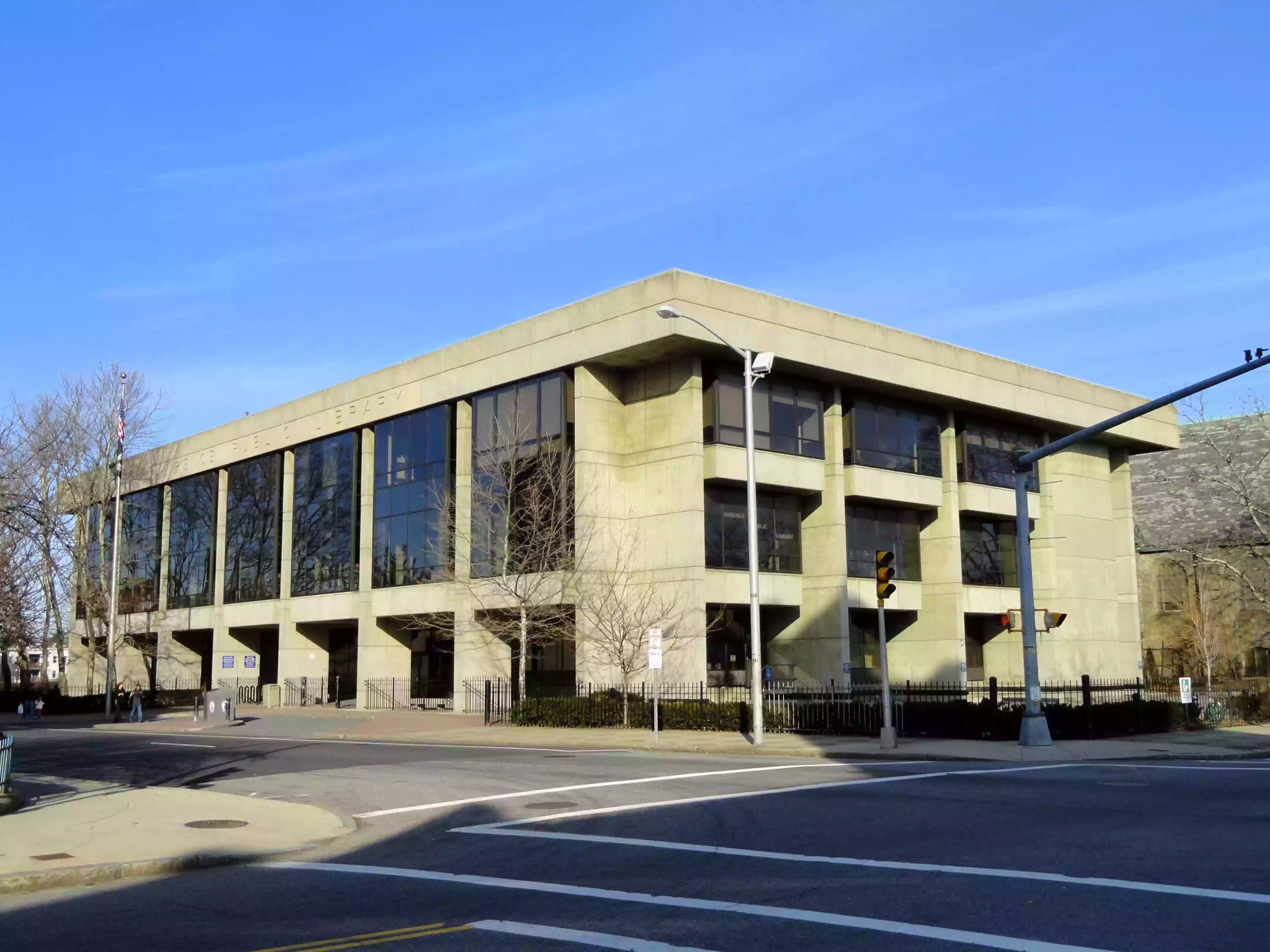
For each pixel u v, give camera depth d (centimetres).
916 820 1427
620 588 3784
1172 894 942
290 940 858
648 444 3869
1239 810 1479
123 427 5075
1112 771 2111
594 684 3703
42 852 1230
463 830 1457
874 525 4394
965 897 948
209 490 5981
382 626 4759
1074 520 5175
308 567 5159
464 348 4319
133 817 1530
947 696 3503
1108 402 5200
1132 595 5456
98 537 5953
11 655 8631
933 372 4325
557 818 1541
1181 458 6588
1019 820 1402
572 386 3919
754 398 3878
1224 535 5900
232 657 5788
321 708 4878
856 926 852
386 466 4744
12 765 2416
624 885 1052
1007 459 4862
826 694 3191
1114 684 4031
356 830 1497
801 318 3881
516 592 3744
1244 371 2200
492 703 4141
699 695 3553
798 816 1490
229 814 1570
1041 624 4922
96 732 3994
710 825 1430
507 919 915
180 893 1073
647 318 3591
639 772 2127
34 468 5284
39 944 859
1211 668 5334
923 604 4528
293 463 5359
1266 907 890
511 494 3966
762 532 4000
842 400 4231
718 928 860
